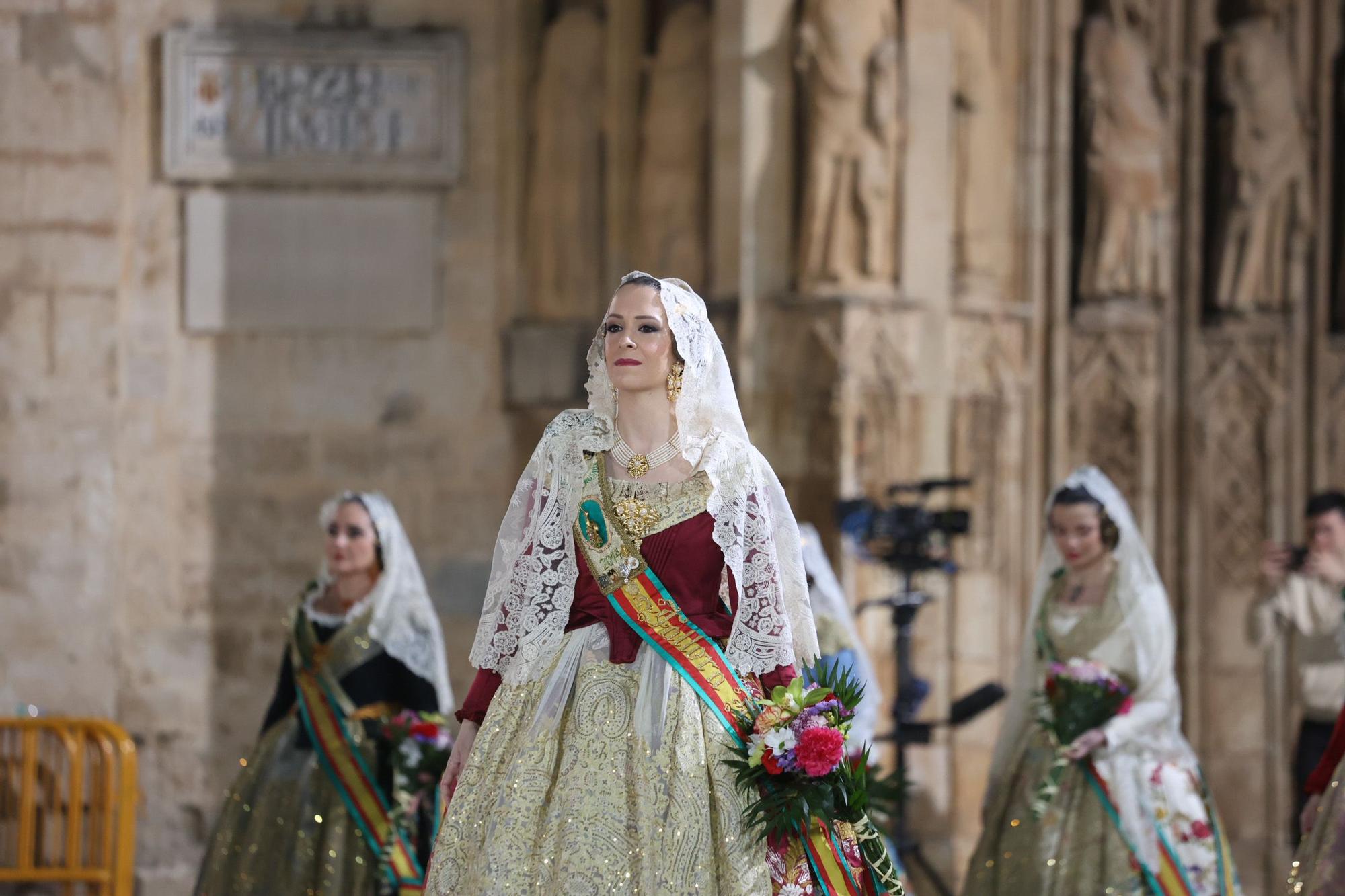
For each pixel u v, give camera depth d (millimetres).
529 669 6586
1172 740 10344
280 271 16281
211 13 16219
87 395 15812
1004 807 10500
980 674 15625
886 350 14531
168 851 15875
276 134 16219
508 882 6105
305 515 16281
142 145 16109
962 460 15500
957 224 15859
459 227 16500
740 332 14602
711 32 15484
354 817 9953
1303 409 16688
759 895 6223
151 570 15969
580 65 16203
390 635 10250
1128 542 10508
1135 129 16422
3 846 12930
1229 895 10133
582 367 15875
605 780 6258
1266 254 16656
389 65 16344
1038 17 16328
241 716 16094
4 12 15766
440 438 16469
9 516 15625
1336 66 16938
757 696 6746
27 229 15758
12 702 15562
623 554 6621
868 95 14555
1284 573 12797
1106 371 16484
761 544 6793
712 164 15117
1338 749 8617
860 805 6660
